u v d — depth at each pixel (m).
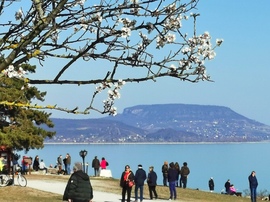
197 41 7.06
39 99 45.47
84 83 7.11
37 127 49.22
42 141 49.19
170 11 7.02
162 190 45.00
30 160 55.50
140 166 35.06
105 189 43.34
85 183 18.14
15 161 48.56
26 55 6.94
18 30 6.90
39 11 6.56
